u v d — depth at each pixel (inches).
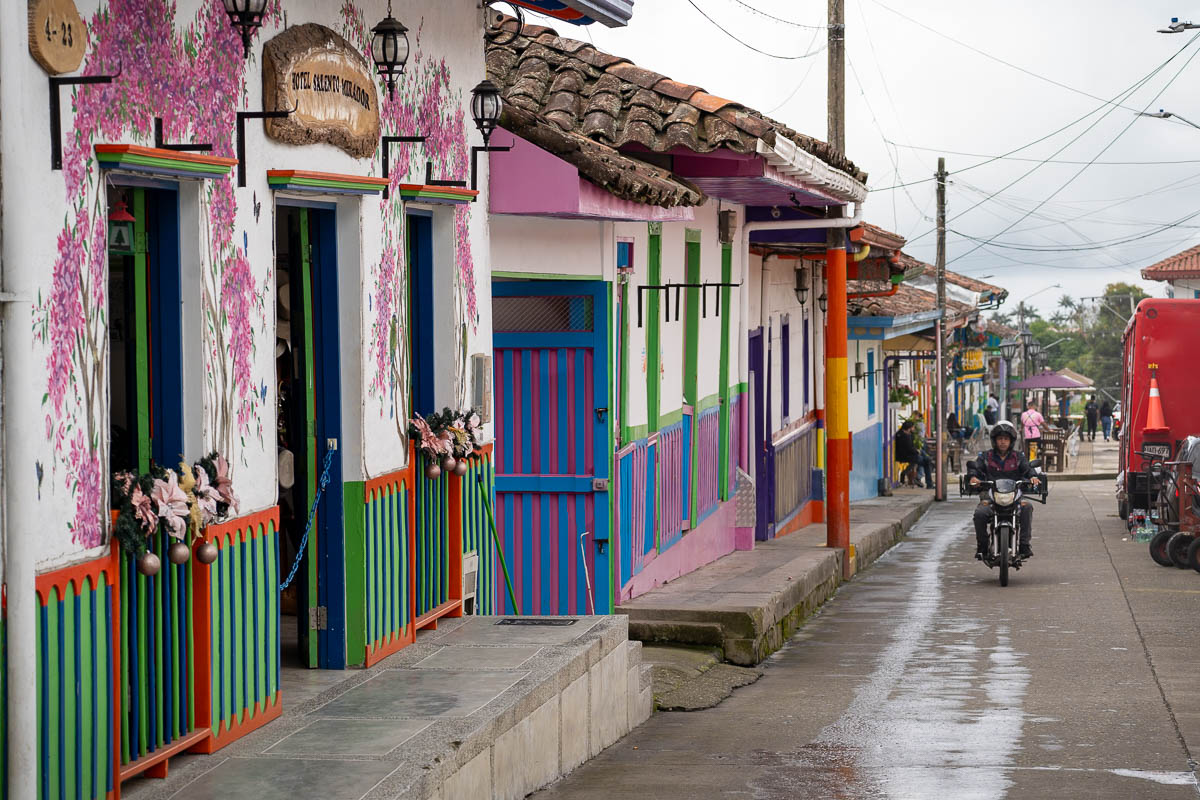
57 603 209.5
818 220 729.6
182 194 252.2
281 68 281.4
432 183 367.6
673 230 606.2
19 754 195.5
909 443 1571.1
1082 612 614.5
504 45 619.8
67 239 212.8
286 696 302.8
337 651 328.2
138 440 250.7
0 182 194.4
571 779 337.7
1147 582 708.0
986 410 2359.7
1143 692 440.1
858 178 736.3
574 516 499.2
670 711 432.8
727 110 562.3
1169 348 896.9
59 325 210.7
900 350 1542.8
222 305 261.9
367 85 323.3
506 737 293.4
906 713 418.9
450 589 387.9
